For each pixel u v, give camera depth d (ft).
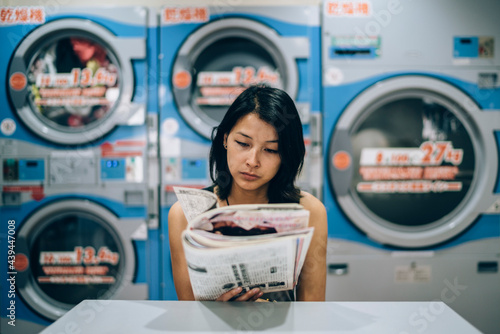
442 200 6.45
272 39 6.08
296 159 2.82
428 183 6.30
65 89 6.16
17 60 6.03
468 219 6.19
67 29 6.06
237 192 3.13
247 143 2.74
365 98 6.09
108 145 6.16
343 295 6.21
